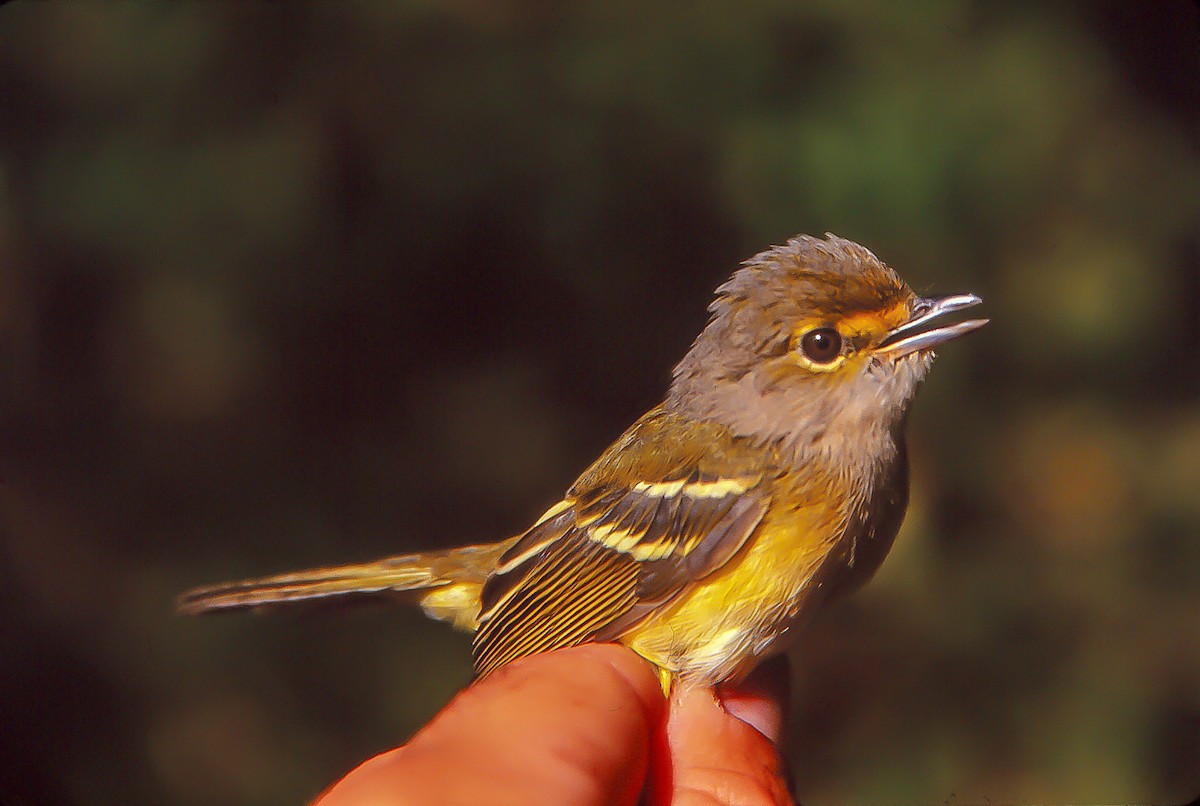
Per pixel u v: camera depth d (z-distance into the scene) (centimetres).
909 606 133
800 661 132
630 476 120
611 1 132
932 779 131
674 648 119
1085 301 138
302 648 130
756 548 119
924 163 132
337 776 129
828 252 120
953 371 139
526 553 120
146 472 131
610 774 115
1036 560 134
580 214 131
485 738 115
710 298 131
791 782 120
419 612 130
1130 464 138
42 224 130
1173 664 132
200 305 131
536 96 131
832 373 119
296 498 131
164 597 130
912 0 133
